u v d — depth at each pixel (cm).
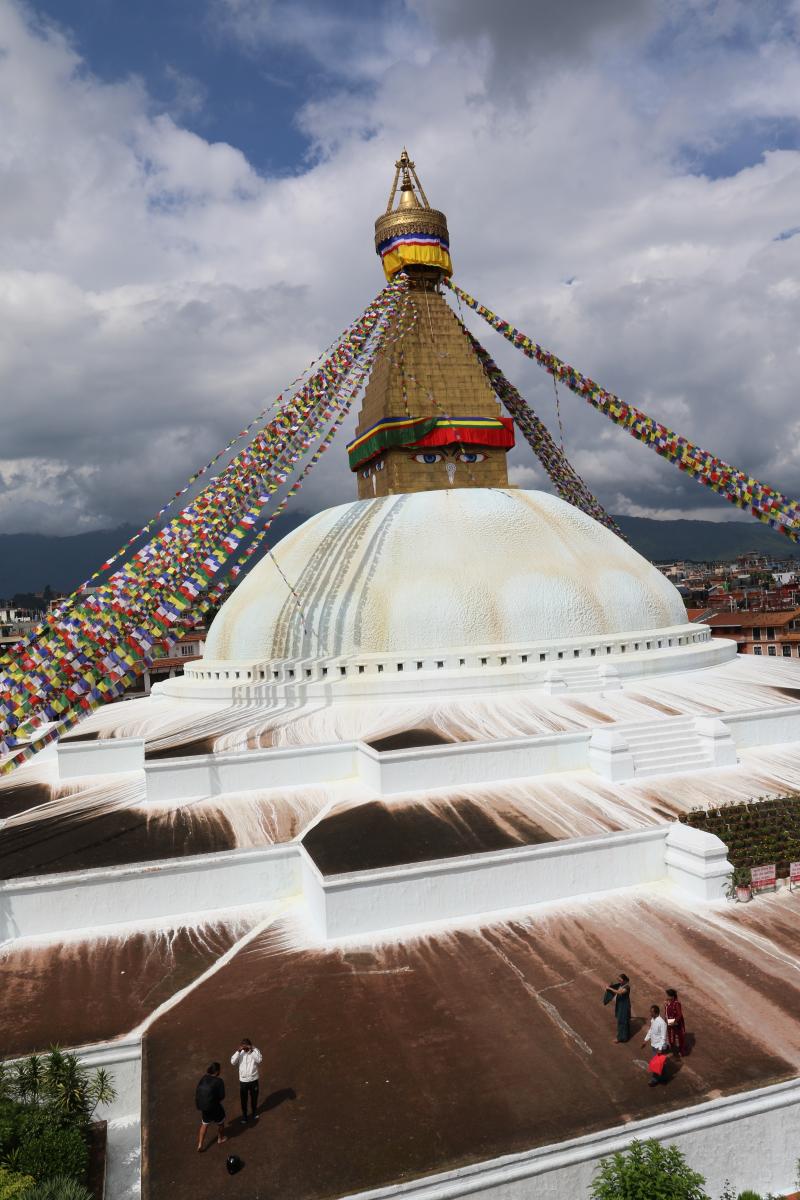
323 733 1794
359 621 2053
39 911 1307
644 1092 875
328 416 2120
